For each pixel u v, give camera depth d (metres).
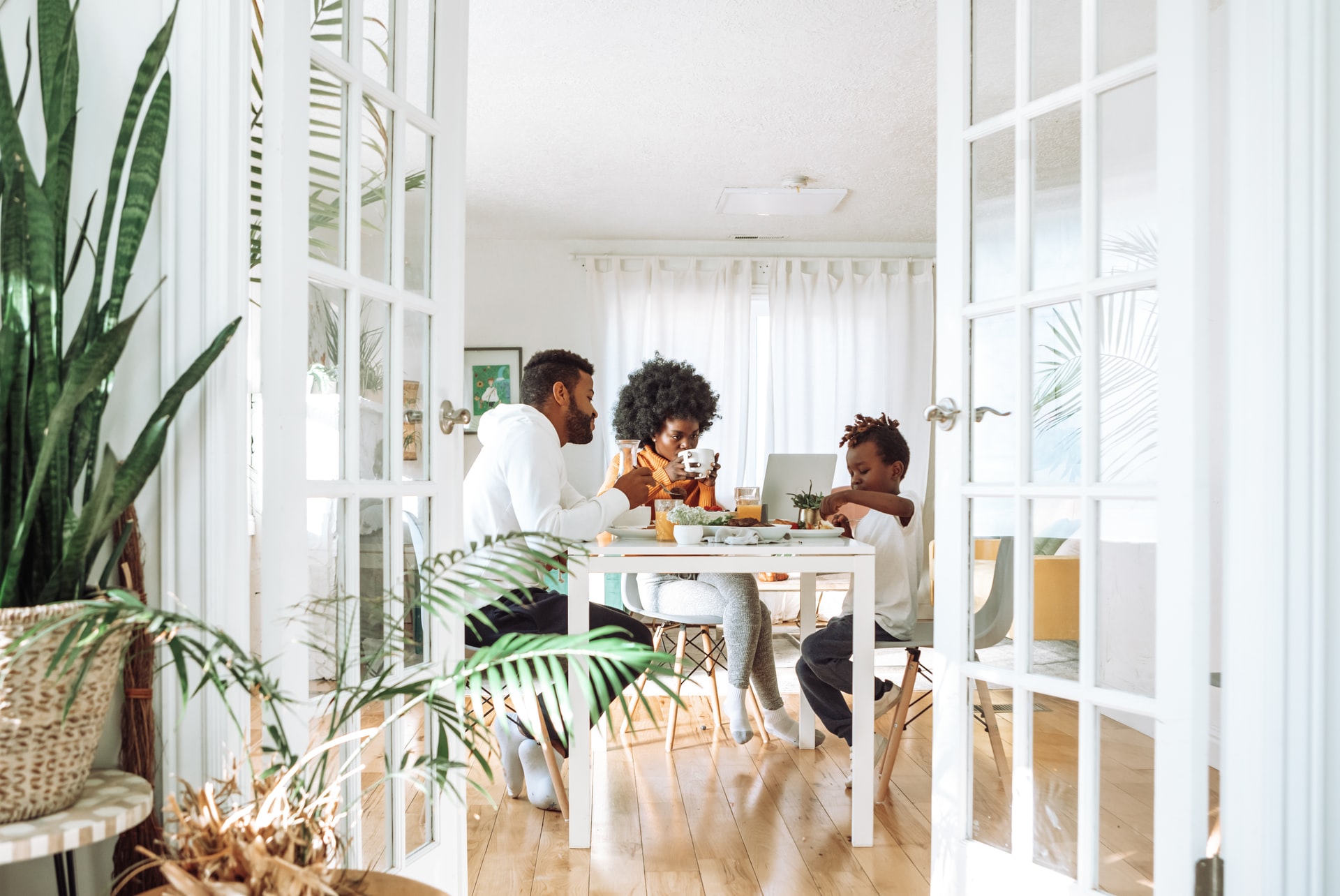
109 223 1.26
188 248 1.39
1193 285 1.55
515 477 2.57
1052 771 1.80
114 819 1.13
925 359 6.07
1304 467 1.48
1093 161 1.74
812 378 6.04
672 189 5.07
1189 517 1.55
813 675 2.88
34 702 1.09
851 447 3.10
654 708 3.75
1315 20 1.48
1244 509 1.52
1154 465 1.65
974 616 1.97
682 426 3.31
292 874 0.93
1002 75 1.92
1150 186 1.65
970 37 1.99
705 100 3.93
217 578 1.39
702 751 3.18
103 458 1.16
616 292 5.96
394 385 1.77
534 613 2.53
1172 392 1.58
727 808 2.63
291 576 1.44
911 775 2.94
